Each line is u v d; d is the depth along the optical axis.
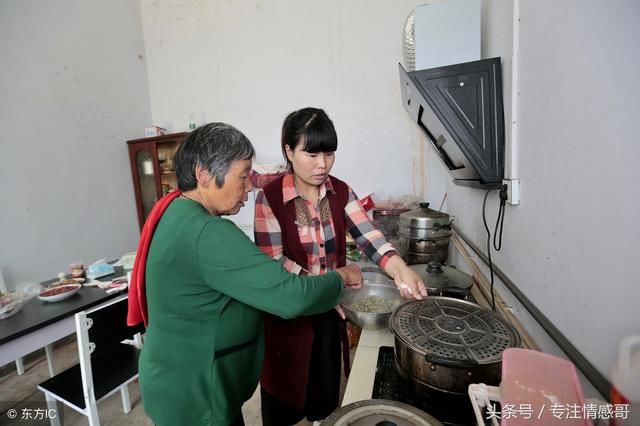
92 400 1.32
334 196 1.16
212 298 0.75
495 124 1.10
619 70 0.52
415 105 1.40
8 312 1.49
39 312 1.53
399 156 2.64
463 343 0.68
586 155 0.62
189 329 0.76
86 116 2.89
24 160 2.47
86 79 2.88
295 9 2.80
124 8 3.20
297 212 1.10
